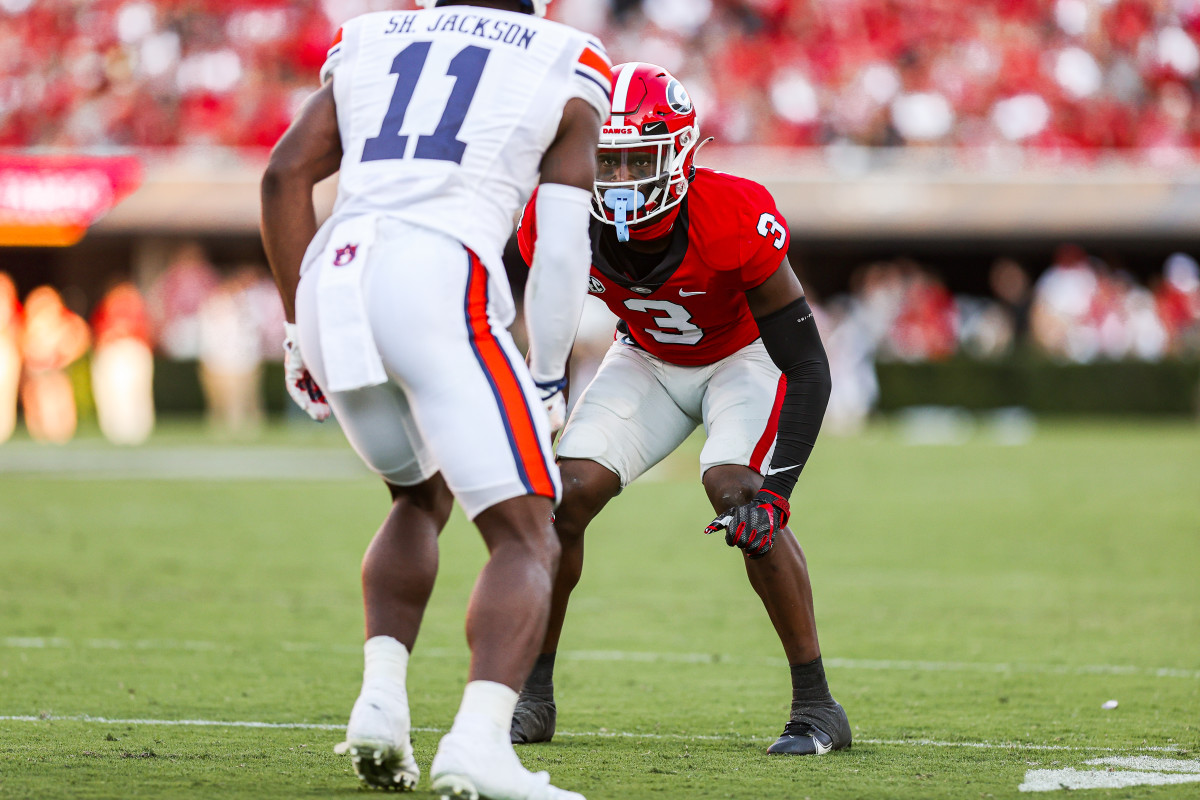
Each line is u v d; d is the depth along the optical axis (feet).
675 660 54.80
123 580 75.46
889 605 68.95
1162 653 56.08
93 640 56.95
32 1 248.11
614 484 40.81
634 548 92.48
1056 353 235.20
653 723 42.98
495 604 29.19
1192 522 105.60
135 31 243.60
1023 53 247.91
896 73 243.81
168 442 197.06
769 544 36.58
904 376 233.55
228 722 41.39
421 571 32.22
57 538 94.58
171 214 228.63
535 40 31.07
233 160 230.48
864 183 229.25
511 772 28.45
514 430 29.68
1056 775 34.78
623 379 42.16
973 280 259.60
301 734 39.68
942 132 239.09
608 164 37.40
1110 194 228.02
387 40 31.71
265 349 240.53
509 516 29.73
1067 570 81.35
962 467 153.58
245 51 241.96
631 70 37.99
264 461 163.43
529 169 30.83
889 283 238.89
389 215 29.96
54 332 204.85
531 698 39.93
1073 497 123.44
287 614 65.10
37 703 43.70
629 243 38.96
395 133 30.58
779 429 38.24
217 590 72.54
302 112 31.81
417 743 39.04
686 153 37.60
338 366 29.25
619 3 254.47
